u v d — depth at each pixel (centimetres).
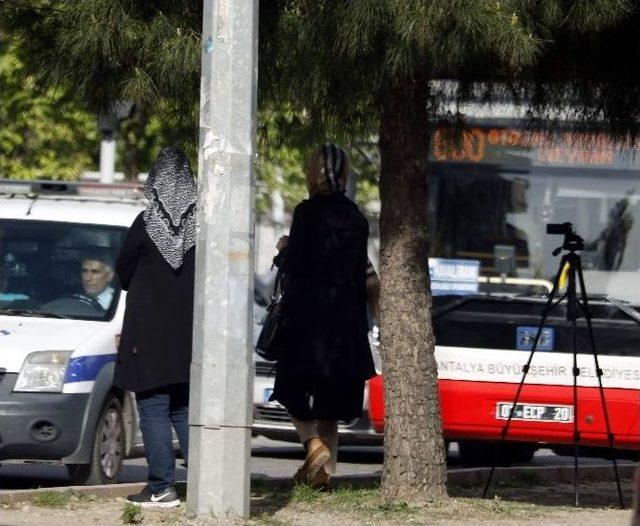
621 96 2712
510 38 2220
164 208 2542
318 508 2586
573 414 3108
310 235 2655
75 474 2983
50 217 3300
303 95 2475
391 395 2653
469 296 3231
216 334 2284
